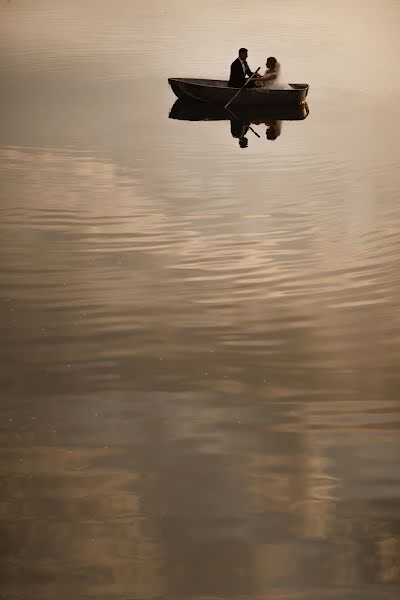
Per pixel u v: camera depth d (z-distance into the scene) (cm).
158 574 1395
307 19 9544
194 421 1867
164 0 11644
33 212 3238
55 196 3441
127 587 1367
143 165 3934
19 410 1906
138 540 1481
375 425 1845
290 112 5150
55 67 6391
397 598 1347
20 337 2245
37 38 7819
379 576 1394
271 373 2073
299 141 4419
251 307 2431
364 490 1619
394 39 7994
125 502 1587
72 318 2358
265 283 2598
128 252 2850
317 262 2759
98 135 4472
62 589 1367
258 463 1709
